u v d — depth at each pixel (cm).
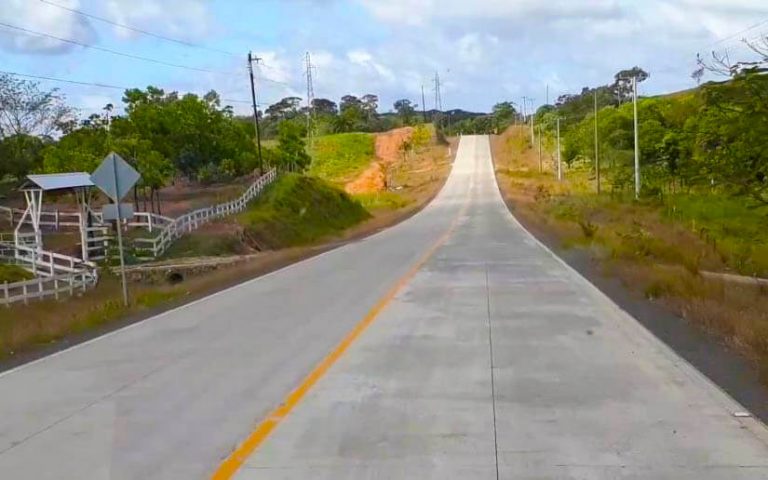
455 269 2280
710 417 750
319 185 6831
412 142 13775
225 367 1062
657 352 1062
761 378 869
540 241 3331
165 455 688
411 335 1247
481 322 1352
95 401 903
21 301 2481
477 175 10581
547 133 12475
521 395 853
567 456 647
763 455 639
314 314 1528
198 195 6072
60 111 6744
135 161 4816
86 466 666
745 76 1605
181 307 1777
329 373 989
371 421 767
